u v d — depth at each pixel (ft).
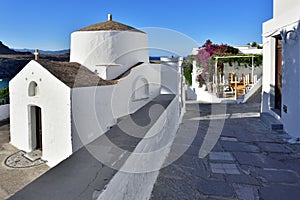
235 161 21.62
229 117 42.70
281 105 33.17
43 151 35.24
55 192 9.33
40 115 39.06
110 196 8.86
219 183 17.35
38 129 39.55
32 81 36.22
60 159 33.12
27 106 38.06
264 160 21.84
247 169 19.85
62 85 31.86
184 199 15.21
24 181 28.58
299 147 25.35
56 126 33.17
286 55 30.76
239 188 16.65
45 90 34.37
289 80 29.96
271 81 38.06
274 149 24.81
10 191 25.93
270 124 32.83
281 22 32.32
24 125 39.11
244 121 38.83
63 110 32.07
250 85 69.00
